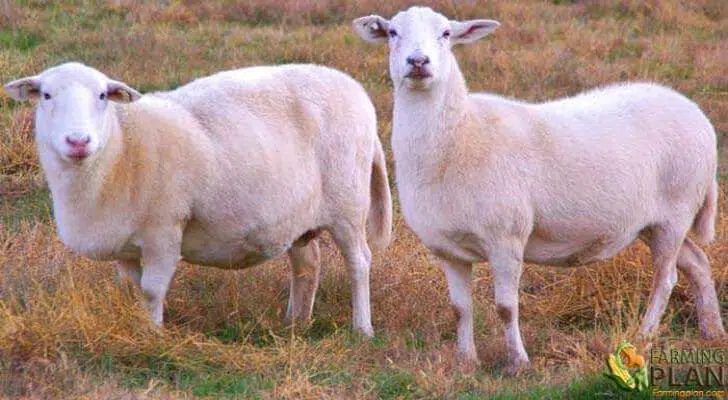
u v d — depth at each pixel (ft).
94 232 35.50
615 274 43.29
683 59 84.33
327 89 40.73
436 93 34.86
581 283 43.14
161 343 34.94
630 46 88.74
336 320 42.11
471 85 75.05
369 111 42.04
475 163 35.06
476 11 96.78
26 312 35.78
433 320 40.68
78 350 34.45
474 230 35.29
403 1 96.78
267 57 80.18
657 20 97.25
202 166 36.55
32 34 82.33
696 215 40.68
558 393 32.07
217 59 78.69
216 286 42.75
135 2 93.35
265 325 39.50
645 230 39.52
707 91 76.38
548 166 36.14
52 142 34.27
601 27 94.84
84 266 42.04
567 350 37.60
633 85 40.11
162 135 35.96
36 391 31.58
